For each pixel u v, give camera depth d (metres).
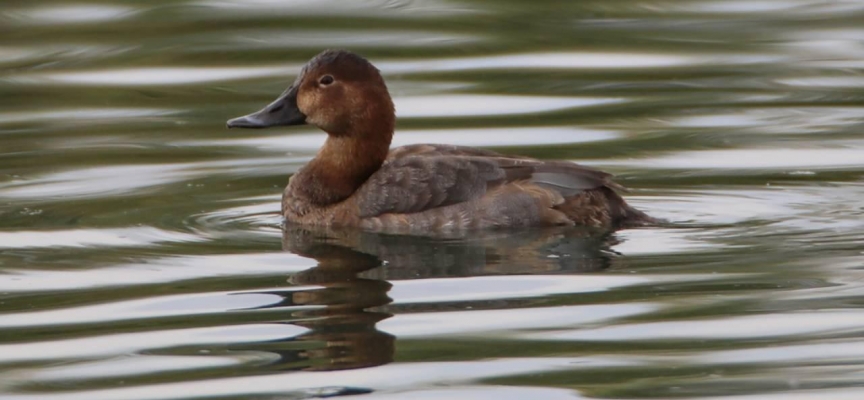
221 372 8.30
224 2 20.72
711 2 21.09
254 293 9.80
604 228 11.45
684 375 8.16
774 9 20.70
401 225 11.61
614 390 7.96
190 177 13.56
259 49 18.48
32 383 8.20
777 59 18.17
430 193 11.60
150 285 10.05
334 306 9.45
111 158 14.27
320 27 19.44
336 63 12.12
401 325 9.05
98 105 16.44
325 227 11.87
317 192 12.09
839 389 7.93
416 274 10.21
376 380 8.12
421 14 19.95
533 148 14.53
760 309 9.24
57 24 19.47
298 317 9.24
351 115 12.08
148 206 12.45
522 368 8.30
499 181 11.56
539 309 9.33
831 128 15.04
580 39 19.02
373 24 19.61
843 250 10.59
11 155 14.38
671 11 20.47
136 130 15.45
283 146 14.93
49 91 16.97
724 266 10.23
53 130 15.45
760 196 12.46
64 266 10.56
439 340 8.77
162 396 7.95
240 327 9.07
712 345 8.63
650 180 13.16
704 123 15.41
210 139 15.12
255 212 12.41
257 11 20.16
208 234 11.55
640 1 20.64
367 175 12.16
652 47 18.70
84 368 8.42
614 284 9.85
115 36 19.03
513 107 16.23
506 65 17.94
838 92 16.64
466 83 17.20
